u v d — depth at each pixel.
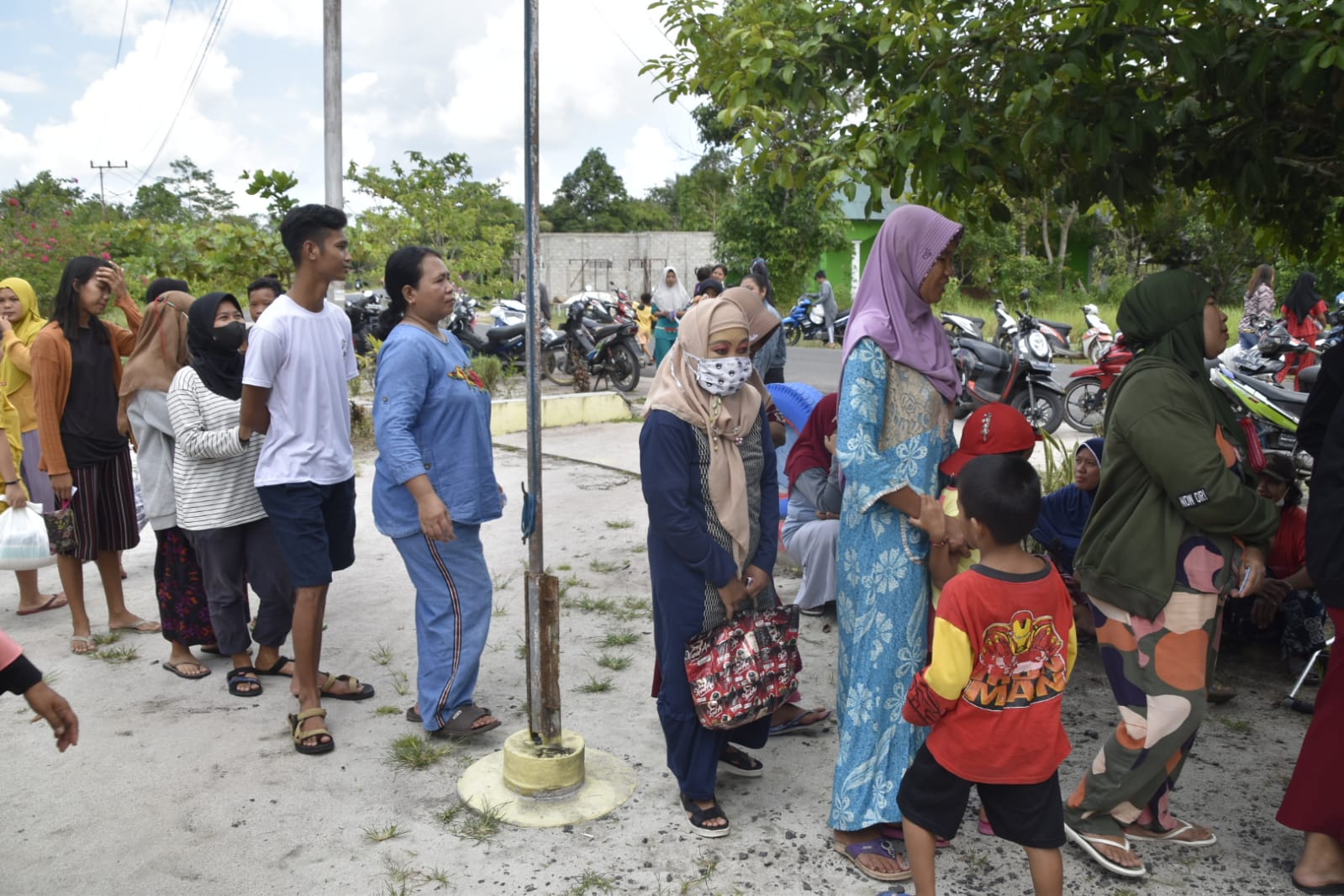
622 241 38.38
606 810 3.37
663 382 3.19
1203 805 3.42
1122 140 3.70
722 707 3.08
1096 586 3.01
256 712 4.17
